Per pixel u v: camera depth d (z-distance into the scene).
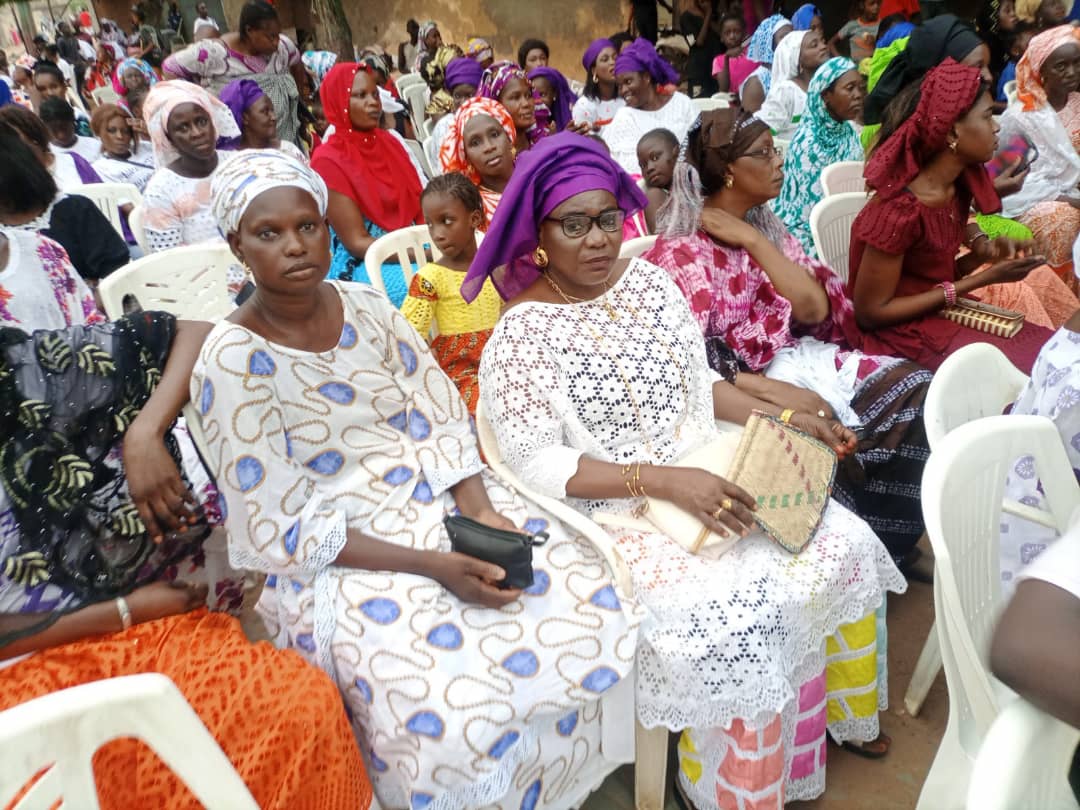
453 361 2.96
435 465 1.96
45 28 16.41
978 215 3.55
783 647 1.73
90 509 1.69
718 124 2.46
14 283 2.30
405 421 1.99
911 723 2.23
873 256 2.69
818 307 2.60
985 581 1.65
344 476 1.90
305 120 6.36
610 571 1.82
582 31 11.51
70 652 1.58
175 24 14.09
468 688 1.55
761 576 1.78
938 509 1.41
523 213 1.91
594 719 1.79
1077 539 0.97
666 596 1.76
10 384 1.64
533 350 1.95
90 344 1.73
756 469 1.93
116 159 5.21
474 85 6.43
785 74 5.81
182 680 1.52
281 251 1.67
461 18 12.76
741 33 8.73
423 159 7.46
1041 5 5.74
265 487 1.70
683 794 1.94
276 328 1.79
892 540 2.65
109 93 9.10
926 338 2.77
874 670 2.02
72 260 3.11
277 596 1.83
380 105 4.02
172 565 1.83
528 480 1.97
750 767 1.73
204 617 1.72
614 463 1.93
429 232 3.16
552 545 1.88
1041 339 2.69
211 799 1.12
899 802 2.00
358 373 1.89
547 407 1.96
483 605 1.71
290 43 6.06
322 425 1.85
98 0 16.28
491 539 1.66
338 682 1.67
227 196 1.67
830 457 2.04
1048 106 4.13
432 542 1.84
